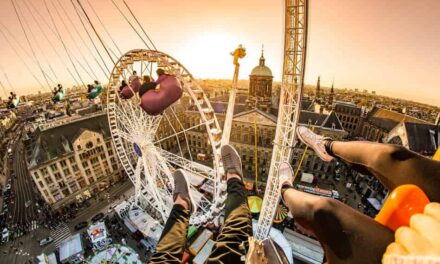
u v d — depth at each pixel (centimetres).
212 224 3344
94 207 4347
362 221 173
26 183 5778
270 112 6438
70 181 4334
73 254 2970
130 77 1411
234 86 1432
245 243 418
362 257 150
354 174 4797
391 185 227
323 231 201
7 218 4212
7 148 8994
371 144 295
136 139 1873
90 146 4634
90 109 7331
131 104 1784
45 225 3856
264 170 5066
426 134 3928
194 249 2930
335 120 4878
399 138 4241
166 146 6894
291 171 1091
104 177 4941
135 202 3584
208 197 3906
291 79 1188
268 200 1557
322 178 4838
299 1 1039
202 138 6078
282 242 2806
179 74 1303
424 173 196
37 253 3319
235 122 5134
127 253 2692
